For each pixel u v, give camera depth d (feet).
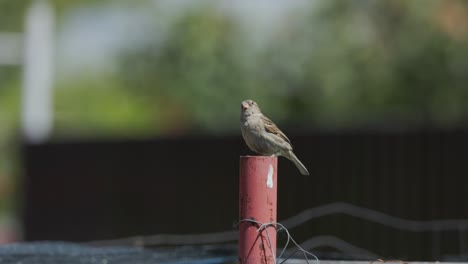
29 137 70.38
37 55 71.72
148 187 55.62
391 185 41.96
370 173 42.78
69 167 62.03
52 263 25.90
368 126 45.50
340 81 65.26
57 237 62.90
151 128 87.35
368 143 43.01
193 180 52.54
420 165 41.09
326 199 44.34
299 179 45.57
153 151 55.16
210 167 51.49
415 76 62.59
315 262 25.23
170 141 53.93
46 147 63.82
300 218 44.39
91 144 59.88
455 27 62.44
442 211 40.11
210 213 51.34
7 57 73.20
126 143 57.16
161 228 54.39
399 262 25.35
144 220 55.67
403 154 41.73
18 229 97.35
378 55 64.23
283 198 46.14
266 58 70.28
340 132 44.04
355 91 64.80
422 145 41.14
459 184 39.68
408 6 63.82
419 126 42.65
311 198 44.98
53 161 63.46
